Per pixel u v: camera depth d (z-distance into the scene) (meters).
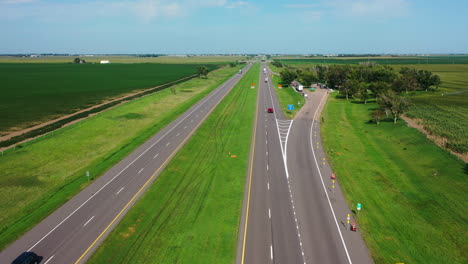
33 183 45.81
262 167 51.44
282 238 32.59
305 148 61.00
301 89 133.62
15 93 131.12
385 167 51.62
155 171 49.59
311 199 40.81
